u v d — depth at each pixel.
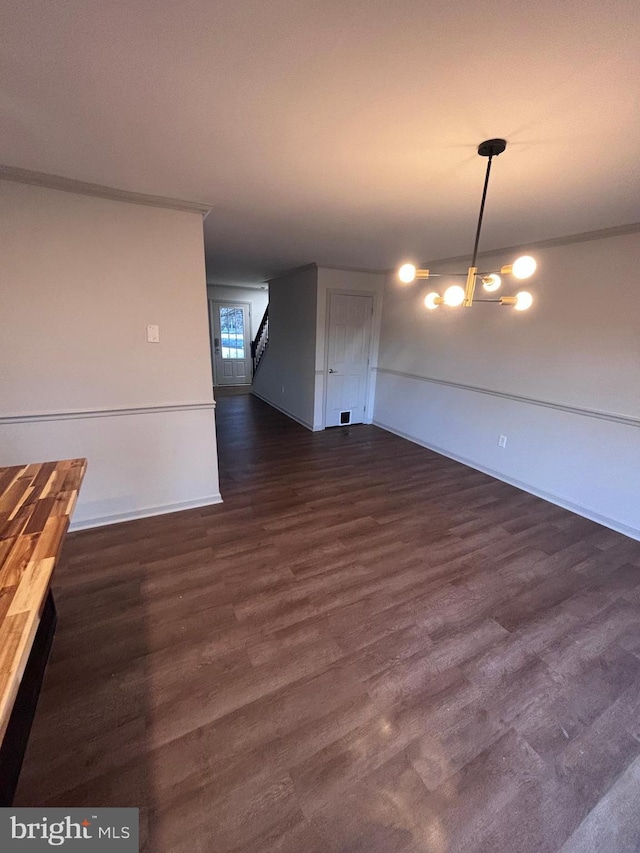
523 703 1.50
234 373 9.23
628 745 1.36
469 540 2.65
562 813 1.17
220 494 3.24
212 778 1.22
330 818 1.13
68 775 1.21
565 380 3.10
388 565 2.34
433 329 4.44
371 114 1.42
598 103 1.30
